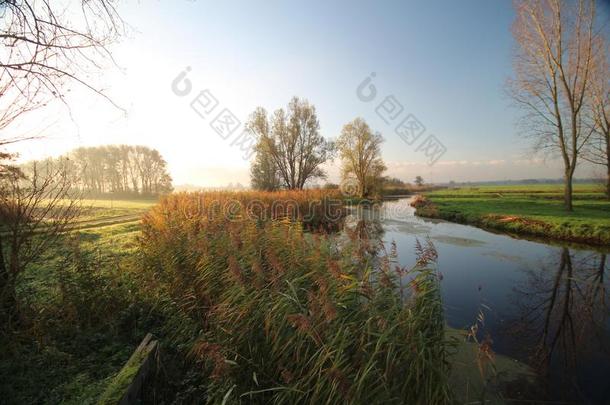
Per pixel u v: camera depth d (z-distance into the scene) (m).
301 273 4.46
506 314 5.98
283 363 3.15
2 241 3.33
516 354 4.60
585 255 9.81
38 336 3.34
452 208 21.47
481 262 9.37
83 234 10.55
